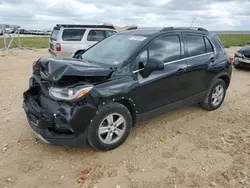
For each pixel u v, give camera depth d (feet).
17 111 16.46
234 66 33.50
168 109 14.03
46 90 11.43
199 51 15.28
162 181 9.79
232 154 11.69
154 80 12.65
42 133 10.69
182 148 12.19
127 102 11.88
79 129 10.38
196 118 15.71
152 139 12.98
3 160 11.02
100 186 9.50
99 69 10.96
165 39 13.55
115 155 11.47
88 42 33.86
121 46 13.47
